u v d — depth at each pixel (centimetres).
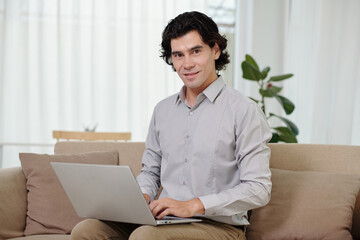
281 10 396
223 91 157
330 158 182
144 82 379
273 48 398
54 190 188
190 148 155
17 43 368
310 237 159
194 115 158
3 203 178
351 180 169
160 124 169
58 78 369
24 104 367
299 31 391
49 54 373
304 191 169
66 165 132
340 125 376
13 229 180
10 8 367
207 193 151
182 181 157
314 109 383
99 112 375
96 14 374
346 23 376
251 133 145
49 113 372
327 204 163
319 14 382
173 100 169
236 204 136
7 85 366
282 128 292
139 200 122
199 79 148
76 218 186
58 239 167
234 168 152
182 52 148
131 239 123
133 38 381
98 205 135
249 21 395
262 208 172
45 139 369
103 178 125
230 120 150
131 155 207
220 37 150
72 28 371
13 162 367
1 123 363
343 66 376
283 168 187
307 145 189
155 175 173
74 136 258
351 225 161
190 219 138
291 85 390
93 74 372
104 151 205
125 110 381
